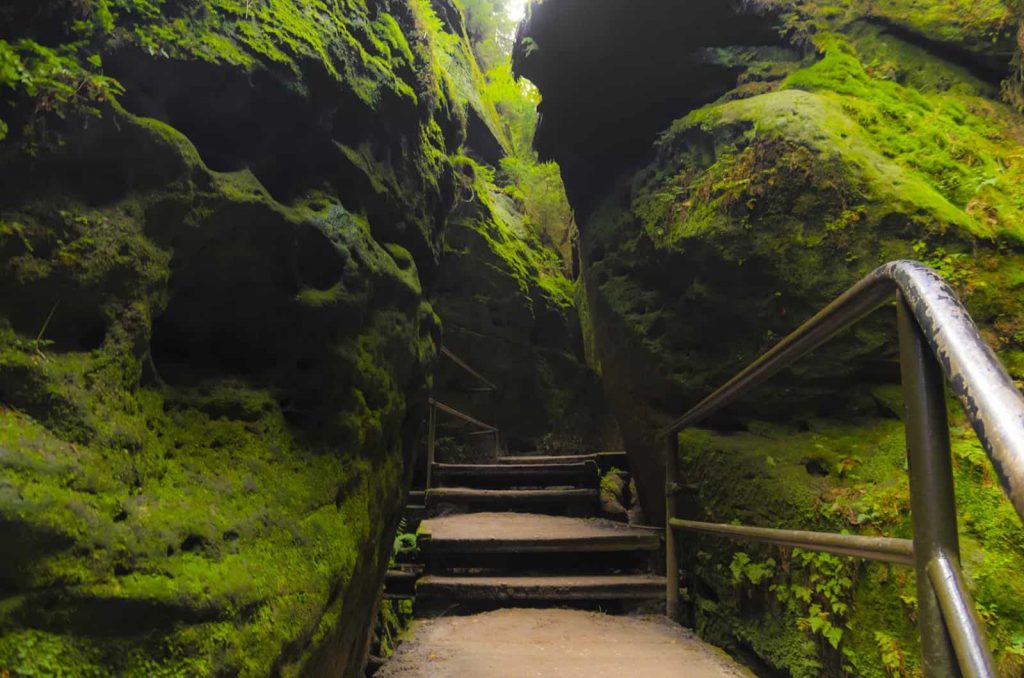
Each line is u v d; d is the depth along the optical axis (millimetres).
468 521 5480
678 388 4344
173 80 1721
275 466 1779
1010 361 2719
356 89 2359
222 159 1924
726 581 3516
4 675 971
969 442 2492
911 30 4195
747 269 3727
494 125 9930
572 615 3945
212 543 1401
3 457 1089
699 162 4301
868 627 2438
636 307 4828
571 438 8438
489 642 3352
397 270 2555
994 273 2977
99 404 1321
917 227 3186
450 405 7578
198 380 1772
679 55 4891
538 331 8570
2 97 1323
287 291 1977
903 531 2475
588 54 5125
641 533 4617
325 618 1779
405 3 3031
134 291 1478
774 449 3482
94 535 1153
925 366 958
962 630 800
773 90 4320
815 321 1528
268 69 1932
